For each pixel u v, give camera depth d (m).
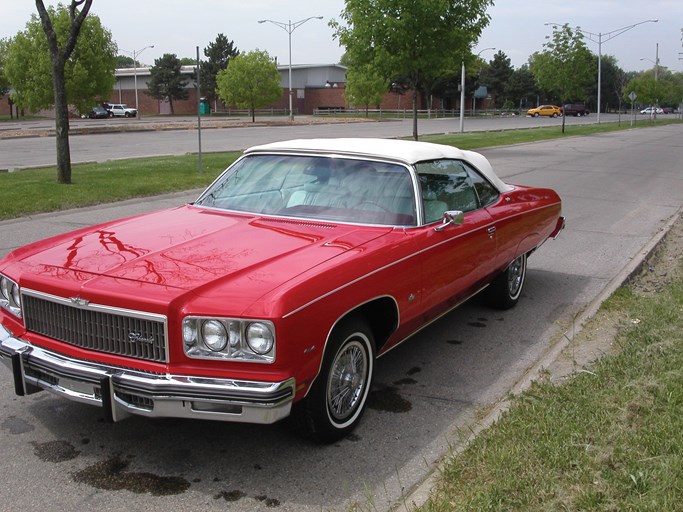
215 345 3.25
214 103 82.62
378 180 4.79
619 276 7.54
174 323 3.26
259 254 3.86
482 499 3.01
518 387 4.52
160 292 3.33
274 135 35.69
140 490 3.40
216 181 5.34
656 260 8.66
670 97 95.12
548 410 3.91
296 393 3.43
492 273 5.81
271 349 3.24
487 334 5.88
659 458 3.29
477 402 4.52
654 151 28.41
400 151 4.93
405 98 88.38
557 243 9.76
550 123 60.97
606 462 3.29
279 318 3.23
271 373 3.27
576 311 6.52
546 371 4.69
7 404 4.40
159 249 3.96
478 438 3.65
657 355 4.71
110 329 3.42
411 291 4.32
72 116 67.50
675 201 14.03
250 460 3.71
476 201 5.55
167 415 3.28
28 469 3.60
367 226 4.50
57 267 3.75
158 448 3.83
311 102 87.50
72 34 13.88
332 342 3.70
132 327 3.36
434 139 31.34
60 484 3.45
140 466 3.64
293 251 3.93
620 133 45.09
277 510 3.25
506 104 100.81
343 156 5.00
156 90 79.56
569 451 3.39
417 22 21.89
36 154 24.36
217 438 3.95
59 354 3.57
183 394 3.21
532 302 6.83
